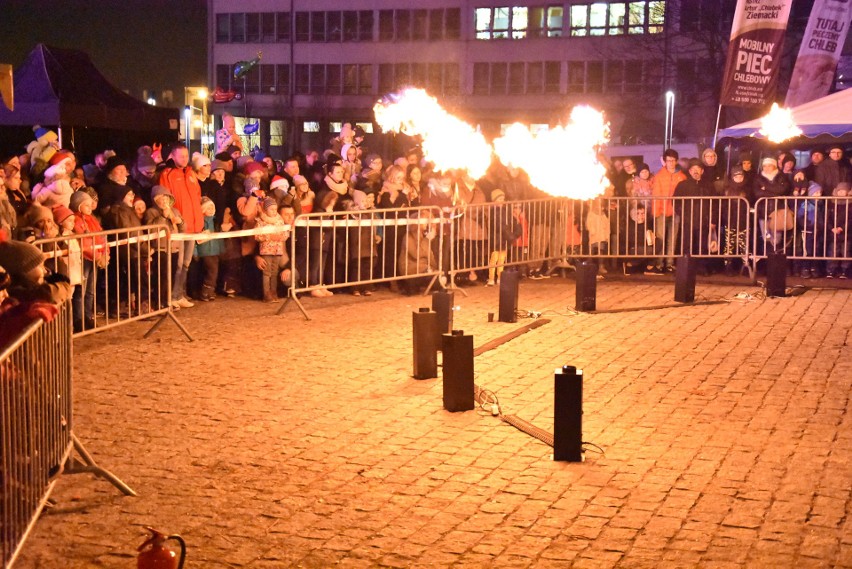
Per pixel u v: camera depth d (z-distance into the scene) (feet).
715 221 48.96
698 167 48.96
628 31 191.83
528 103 203.82
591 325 35.58
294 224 36.86
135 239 31.50
